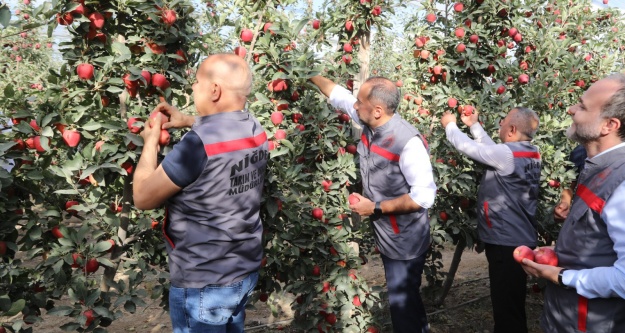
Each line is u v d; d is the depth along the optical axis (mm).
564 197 3020
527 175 3062
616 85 1598
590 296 1581
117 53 2266
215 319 1783
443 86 3893
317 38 3572
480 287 5023
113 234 2518
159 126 1864
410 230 2674
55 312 2236
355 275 3318
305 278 3168
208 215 1720
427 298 4344
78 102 2373
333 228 3143
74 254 2336
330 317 3227
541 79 4230
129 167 2330
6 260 2385
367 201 2633
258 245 1910
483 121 3846
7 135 2328
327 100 3430
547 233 4156
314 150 3229
